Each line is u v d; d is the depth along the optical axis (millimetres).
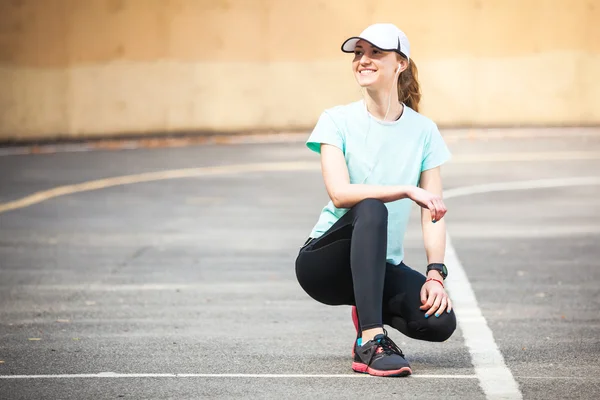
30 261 13164
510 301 10523
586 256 13305
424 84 33188
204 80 32375
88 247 14227
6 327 9359
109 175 22672
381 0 32938
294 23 32750
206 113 32438
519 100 33344
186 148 28453
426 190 7289
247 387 7113
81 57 31344
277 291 11141
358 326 7602
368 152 7281
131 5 31719
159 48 32062
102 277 12055
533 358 8008
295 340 8766
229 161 25125
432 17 33094
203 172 23031
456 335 8930
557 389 7027
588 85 33438
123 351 8344
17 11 30859
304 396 6848
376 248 7012
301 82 32812
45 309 10234
